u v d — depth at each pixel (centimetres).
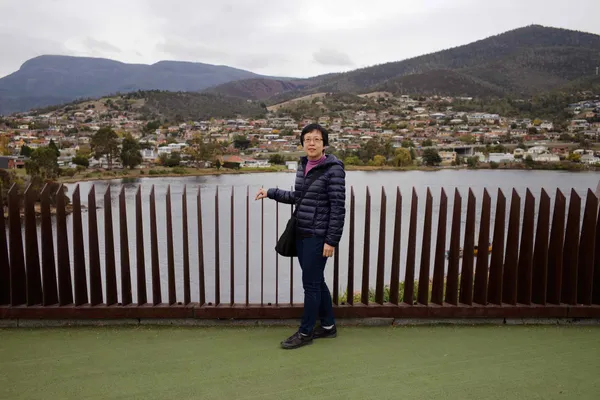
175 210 4744
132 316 347
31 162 7588
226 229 3769
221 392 262
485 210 351
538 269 358
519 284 360
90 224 345
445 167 11075
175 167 10388
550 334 338
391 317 354
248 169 10462
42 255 345
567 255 356
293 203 354
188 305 351
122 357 302
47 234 344
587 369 289
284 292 2214
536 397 259
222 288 2258
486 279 353
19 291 350
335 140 15275
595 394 262
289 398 256
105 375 280
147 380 274
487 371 286
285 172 10206
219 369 287
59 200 343
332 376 279
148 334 335
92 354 306
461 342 325
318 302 318
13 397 258
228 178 8850
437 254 354
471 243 352
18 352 309
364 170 10288
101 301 355
